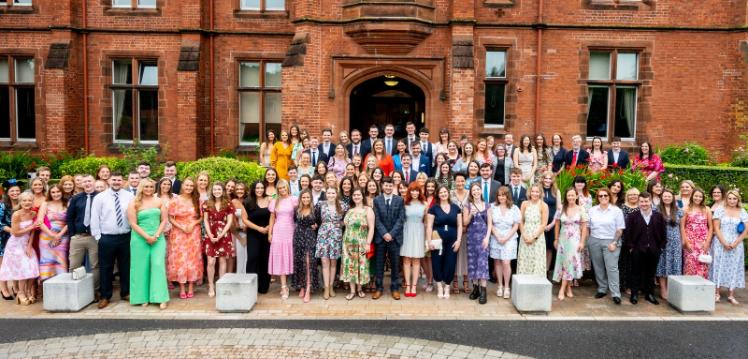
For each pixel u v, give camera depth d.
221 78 16.80
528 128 15.80
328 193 8.36
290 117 14.77
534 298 7.77
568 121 15.86
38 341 6.75
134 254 8.00
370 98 17.36
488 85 15.90
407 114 17.38
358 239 8.35
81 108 16.89
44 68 16.77
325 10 14.94
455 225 8.42
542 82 15.75
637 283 8.30
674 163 14.72
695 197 8.45
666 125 15.94
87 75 16.86
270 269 8.41
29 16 16.88
